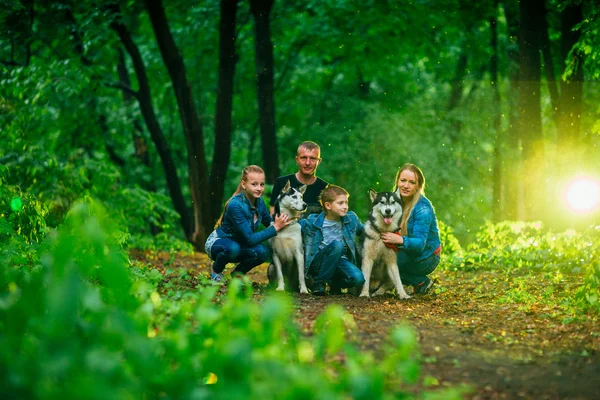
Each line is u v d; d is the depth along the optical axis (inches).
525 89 504.4
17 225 277.4
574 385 155.4
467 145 937.5
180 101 589.0
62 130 688.4
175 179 681.6
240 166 1027.9
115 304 144.9
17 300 134.4
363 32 730.2
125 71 764.0
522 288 302.2
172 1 704.4
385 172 924.0
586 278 245.3
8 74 614.5
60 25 593.6
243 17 751.1
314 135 965.2
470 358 178.1
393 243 272.2
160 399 126.6
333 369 154.2
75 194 436.5
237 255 291.4
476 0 711.1
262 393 116.6
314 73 948.6
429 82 1024.2
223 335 138.6
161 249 555.2
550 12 677.3
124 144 832.9
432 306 259.1
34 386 108.8
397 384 149.7
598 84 677.9
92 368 113.2
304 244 291.6
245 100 912.9
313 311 228.2
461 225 914.1
